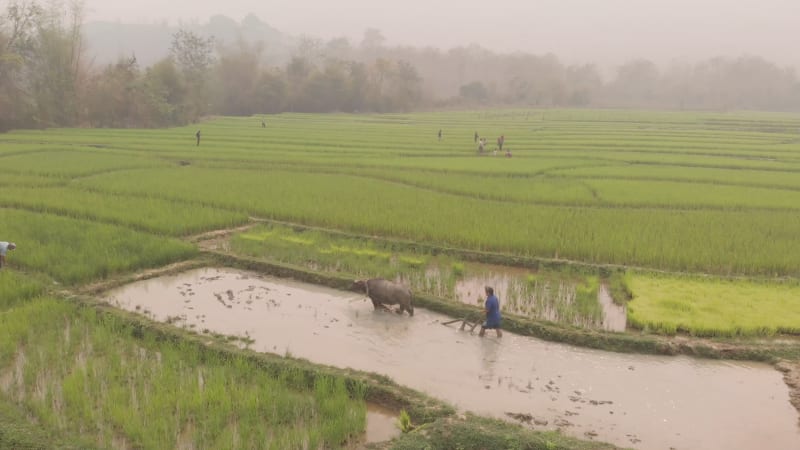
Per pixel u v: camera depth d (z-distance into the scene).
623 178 33.81
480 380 11.36
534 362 12.20
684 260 18.12
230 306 14.93
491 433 9.03
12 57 56.69
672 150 47.91
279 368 11.27
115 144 46.03
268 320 14.10
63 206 22.92
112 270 16.55
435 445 8.98
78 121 66.50
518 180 32.12
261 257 18.59
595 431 9.68
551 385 11.23
